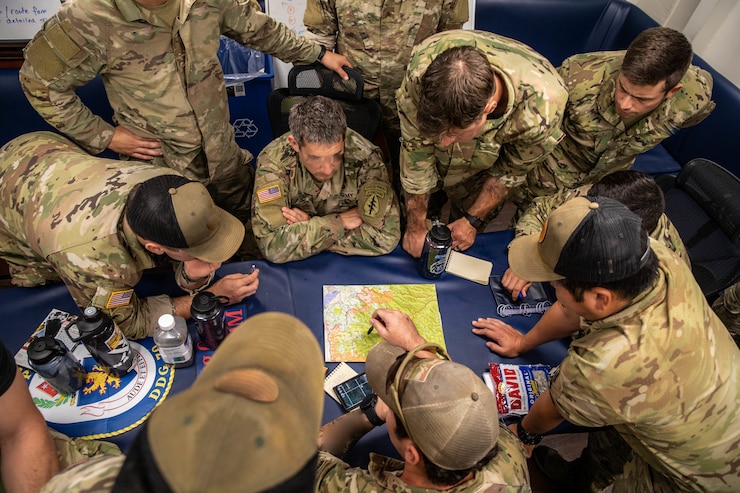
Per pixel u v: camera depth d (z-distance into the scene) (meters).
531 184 2.64
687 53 1.79
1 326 1.64
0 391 1.10
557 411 1.39
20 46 2.43
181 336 1.45
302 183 2.04
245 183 2.68
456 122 1.45
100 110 2.58
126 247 1.51
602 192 1.60
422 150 1.82
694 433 1.27
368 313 1.76
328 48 2.47
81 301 1.60
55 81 1.80
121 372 1.51
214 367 0.76
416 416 1.06
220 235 1.53
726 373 1.28
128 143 2.13
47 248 1.52
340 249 1.95
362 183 2.07
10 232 1.72
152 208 1.38
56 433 1.35
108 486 0.77
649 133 2.16
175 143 2.19
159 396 1.49
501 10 3.23
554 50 3.46
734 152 2.74
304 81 2.18
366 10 2.26
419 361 1.18
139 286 1.80
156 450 0.62
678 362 1.21
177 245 1.41
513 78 1.74
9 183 1.68
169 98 2.02
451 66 1.40
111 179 1.58
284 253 1.87
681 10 3.05
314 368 0.80
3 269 2.46
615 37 3.35
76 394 1.48
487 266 1.94
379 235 1.95
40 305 1.71
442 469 1.08
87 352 1.56
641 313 1.24
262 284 1.83
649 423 1.26
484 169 2.16
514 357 1.70
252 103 3.00
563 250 1.21
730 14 2.82
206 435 0.62
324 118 1.69
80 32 1.73
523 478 1.25
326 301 1.79
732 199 1.97
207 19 1.90
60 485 0.80
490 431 1.05
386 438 1.49
